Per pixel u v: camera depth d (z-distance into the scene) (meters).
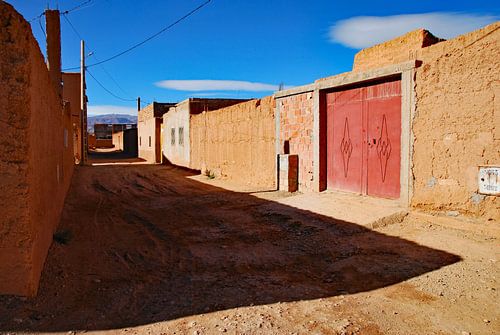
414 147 7.56
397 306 4.25
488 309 4.09
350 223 7.64
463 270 5.10
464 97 6.71
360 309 4.20
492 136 6.38
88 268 5.59
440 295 4.47
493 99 6.34
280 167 12.02
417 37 8.98
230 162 16.38
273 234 7.62
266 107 13.08
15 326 3.73
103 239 7.25
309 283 5.10
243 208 10.05
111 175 20.12
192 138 21.89
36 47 4.78
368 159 9.14
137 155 43.03
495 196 6.34
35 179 4.56
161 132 30.83
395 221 7.41
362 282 5.04
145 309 4.32
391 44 9.73
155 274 5.53
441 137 7.09
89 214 9.61
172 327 3.86
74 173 20.41
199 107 22.75
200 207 10.57
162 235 7.70
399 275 5.15
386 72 8.16
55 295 4.47
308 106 10.88
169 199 12.16
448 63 6.93
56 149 8.03
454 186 6.93
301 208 9.20
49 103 6.52
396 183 8.41
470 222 6.60
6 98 4.04
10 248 4.16
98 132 75.00
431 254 5.78
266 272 5.59
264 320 3.98
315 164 10.63
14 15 4.06
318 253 6.37
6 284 4.19
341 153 9.98
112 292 4.80
